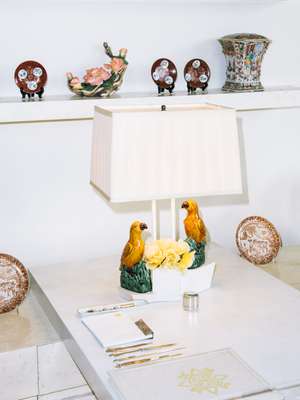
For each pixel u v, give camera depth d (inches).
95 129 65.8
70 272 81.5
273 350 56.4
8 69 83.0
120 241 94.4
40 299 77.0
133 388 49.3
